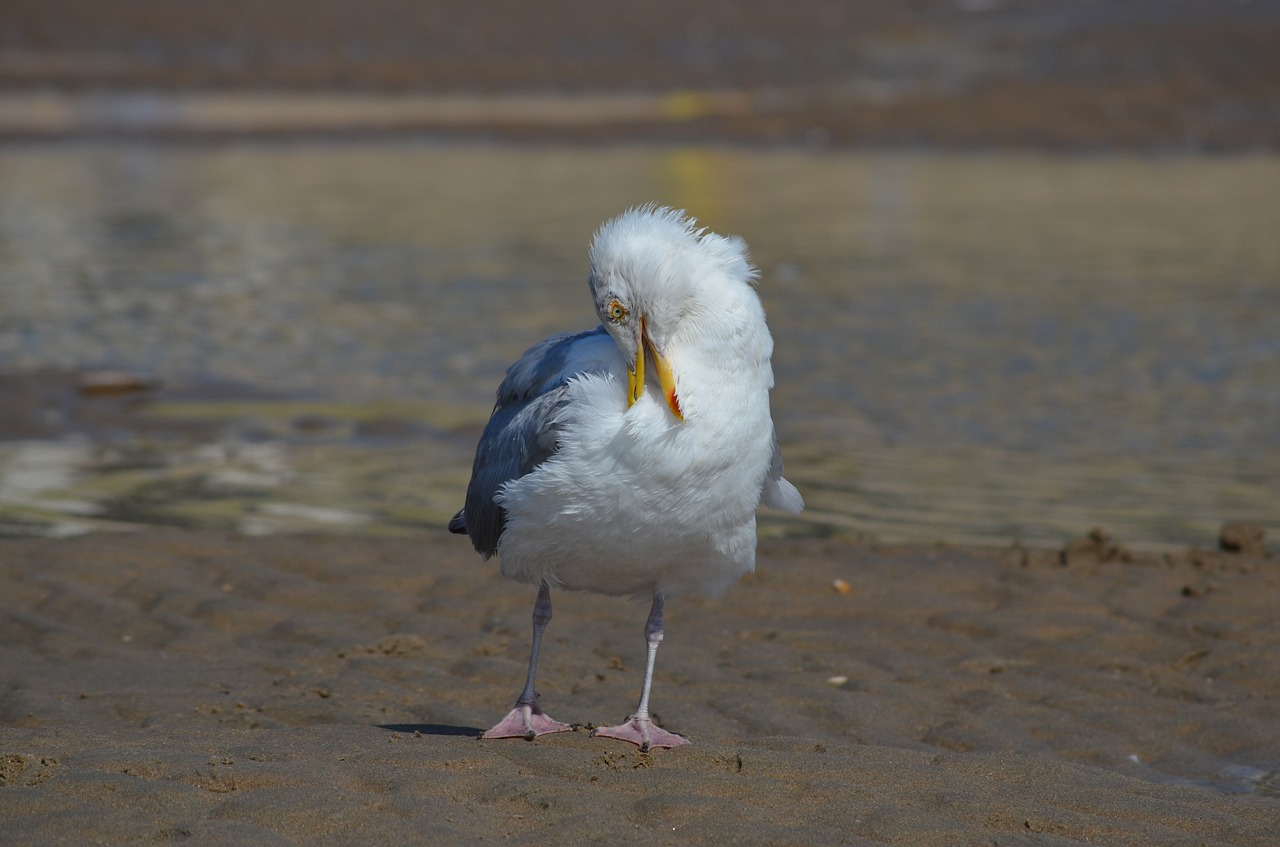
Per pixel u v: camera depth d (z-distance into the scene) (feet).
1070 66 195.31
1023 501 46.09
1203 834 22.49
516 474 25.21
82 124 177.78
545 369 25.91
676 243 24.36
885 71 206.59
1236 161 150.92
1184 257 94.48
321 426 54.95
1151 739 28.86
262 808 21.47
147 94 199.62
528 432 24.98
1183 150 158.10
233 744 24.85
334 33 232.32
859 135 170.81
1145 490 47.34
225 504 45.11
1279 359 66.03
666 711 29.58
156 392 59.57
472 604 36.35
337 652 32.60
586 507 24.09
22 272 89.25
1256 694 31.12
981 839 21.44
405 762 23.89
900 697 30.63
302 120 183.32
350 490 46.91
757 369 24.38
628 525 24.20
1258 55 188.55
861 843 21.06
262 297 81.51
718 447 23.98
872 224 111.14
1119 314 75.87
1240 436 53.93
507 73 212.84
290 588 36.88
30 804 21.43
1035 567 39.40
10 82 201.98
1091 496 46.68
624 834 21.17
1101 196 127.34
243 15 238.89
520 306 78.38
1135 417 56.59
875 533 42.93
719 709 29.89
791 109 184.55
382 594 36.78
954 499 46.29
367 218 114.11
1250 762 27.86
